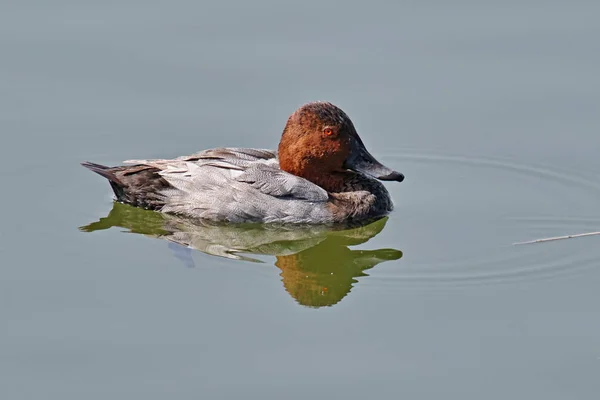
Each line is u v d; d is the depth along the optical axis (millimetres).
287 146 15219
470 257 13695
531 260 13508
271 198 14680
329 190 15352
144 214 15258
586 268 13211
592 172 16250
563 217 14859
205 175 14961
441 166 16859
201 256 13961
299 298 12781
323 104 15109
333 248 14625
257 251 14398
